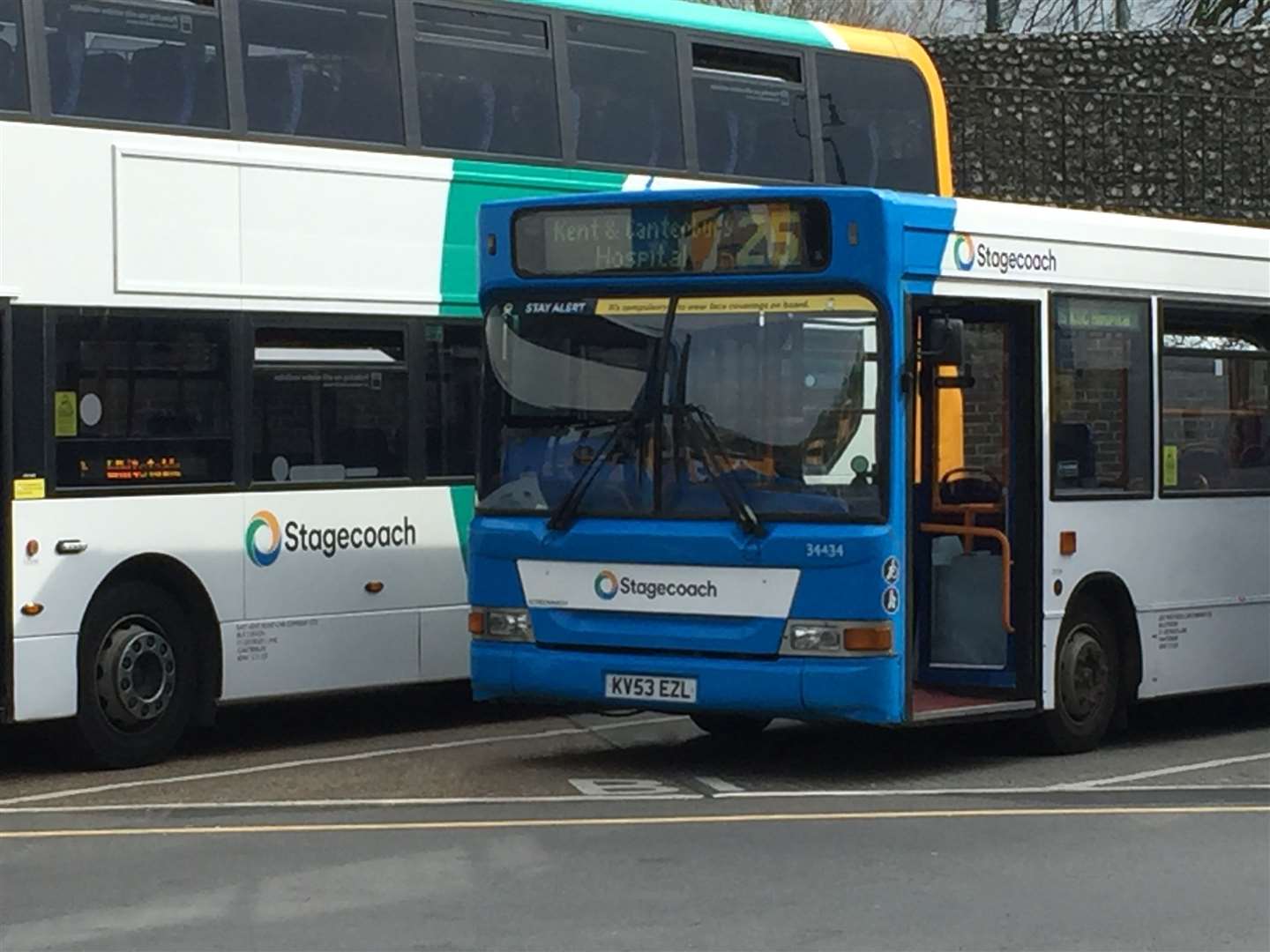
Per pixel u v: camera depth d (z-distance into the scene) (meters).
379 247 15.02
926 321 12.64
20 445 12.99
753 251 12.41
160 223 13.76
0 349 12.92
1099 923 8.52
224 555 14.09
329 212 14.73
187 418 13.90
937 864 9.80
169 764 13.78
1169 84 26.92
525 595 12.80
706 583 12.31
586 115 16.25
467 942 8.16
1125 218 14.32
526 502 12.87
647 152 16.59
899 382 12.20
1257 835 10.62
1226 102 26.83
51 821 11.26
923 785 12.54
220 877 9.52
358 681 14.89
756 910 8.77
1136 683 14.34
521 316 13.02
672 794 12.08
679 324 12.56
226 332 14.12
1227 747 14.60
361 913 8.71
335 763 13.64
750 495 12.30
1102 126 26.89
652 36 16.69
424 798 12.00
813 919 8.59
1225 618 15.07
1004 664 13.51
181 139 13.91
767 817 11.17
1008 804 11.70
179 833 10.77
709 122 16.97
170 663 13.84
